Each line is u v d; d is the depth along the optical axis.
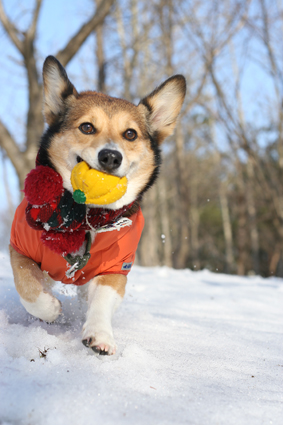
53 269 0.85
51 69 0.91
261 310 1.30
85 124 0.87
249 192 5.89
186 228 4.37
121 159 0.79
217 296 1.48
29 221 0.78
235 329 1.00
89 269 0.86
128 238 0.86
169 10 3.99
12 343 0.72
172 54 4.36
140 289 1.46
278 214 4.08
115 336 0.84
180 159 4.42
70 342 0.76
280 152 4.08
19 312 0.90
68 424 0.53
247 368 0.75
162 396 0.61
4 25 2.81
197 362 0.75
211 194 7.75
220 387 0.66
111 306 0.80
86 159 0.80
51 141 0.88
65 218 0.78
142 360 0.71
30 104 2.83
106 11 2.79
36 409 0.54
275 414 0.60
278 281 2.27
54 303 0.81
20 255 0.85
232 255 8.30
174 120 1.03
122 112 0.91
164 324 0.96
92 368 0.66
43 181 0.77
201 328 0.97
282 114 3.99
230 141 3.84
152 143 0.98
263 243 7.62
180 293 1.47
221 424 0.56
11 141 2.71
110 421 0.53
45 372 0.63
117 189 0.78
